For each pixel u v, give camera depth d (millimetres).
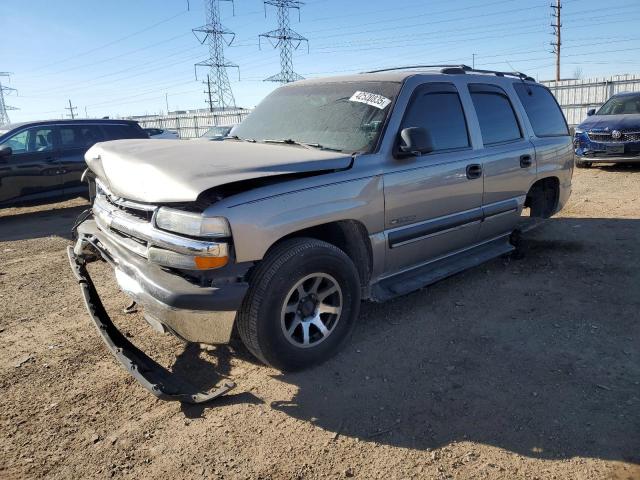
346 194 3377
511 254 5555
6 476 2455
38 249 6727
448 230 4234
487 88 4824
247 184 3043
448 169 4121
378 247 3684
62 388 3215
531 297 4539
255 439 2707
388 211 3686
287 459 2557
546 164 5391
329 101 4238
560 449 2590
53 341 3867
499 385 3164
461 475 2436
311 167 3232
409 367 3391
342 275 3354
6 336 3961
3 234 7820
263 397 3072
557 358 3475
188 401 2836
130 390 3191
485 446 2627
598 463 2488
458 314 4203
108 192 3590
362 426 2801
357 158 3539
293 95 4605
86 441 2713
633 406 2918
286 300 3096
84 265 3891
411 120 3932
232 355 3572
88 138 9766
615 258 5559
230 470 2488
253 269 3055
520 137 5102
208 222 2789
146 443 2693
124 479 2441
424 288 4773
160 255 2953
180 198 2770
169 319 2832
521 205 5113
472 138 4469
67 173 9422
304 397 3068
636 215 7492
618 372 3283
